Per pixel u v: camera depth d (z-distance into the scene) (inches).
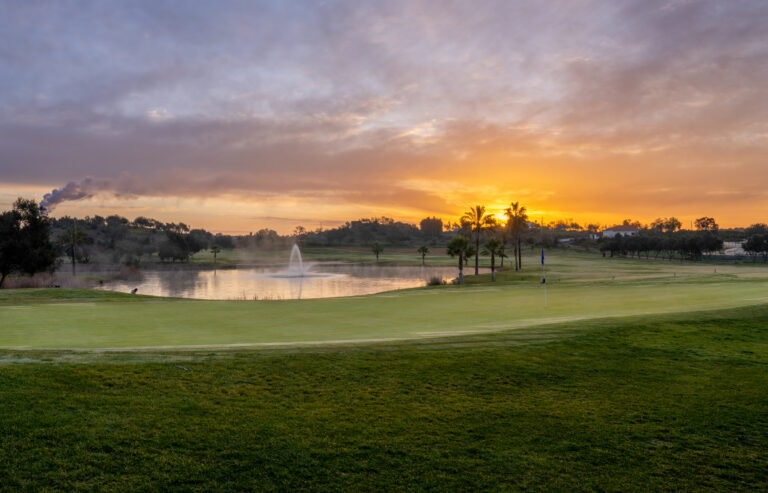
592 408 347.3
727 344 568.1
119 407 310.0
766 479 255.1
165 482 231.8
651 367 460.4
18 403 302.7
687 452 282.8
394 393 363.3
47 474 231.9
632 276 2827.3
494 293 1295.5
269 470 247.4
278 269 5374.0
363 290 2748.5
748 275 2219.5
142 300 1175.6
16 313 888.9
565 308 979.3
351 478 243.1
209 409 316.5
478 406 343.6
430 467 256.7
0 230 2101.4
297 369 409.4
